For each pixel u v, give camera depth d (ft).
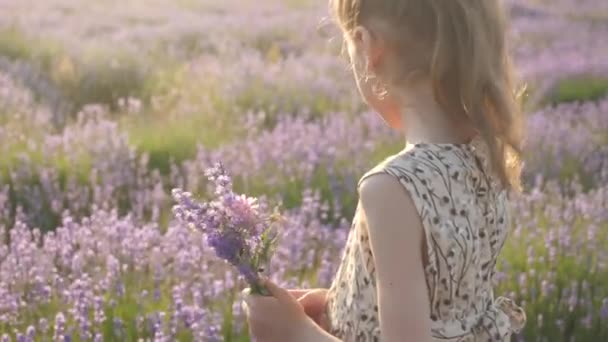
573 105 32.89
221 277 14.58
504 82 6.15
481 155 6.28
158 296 13.50
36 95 34.09
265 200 18.71
